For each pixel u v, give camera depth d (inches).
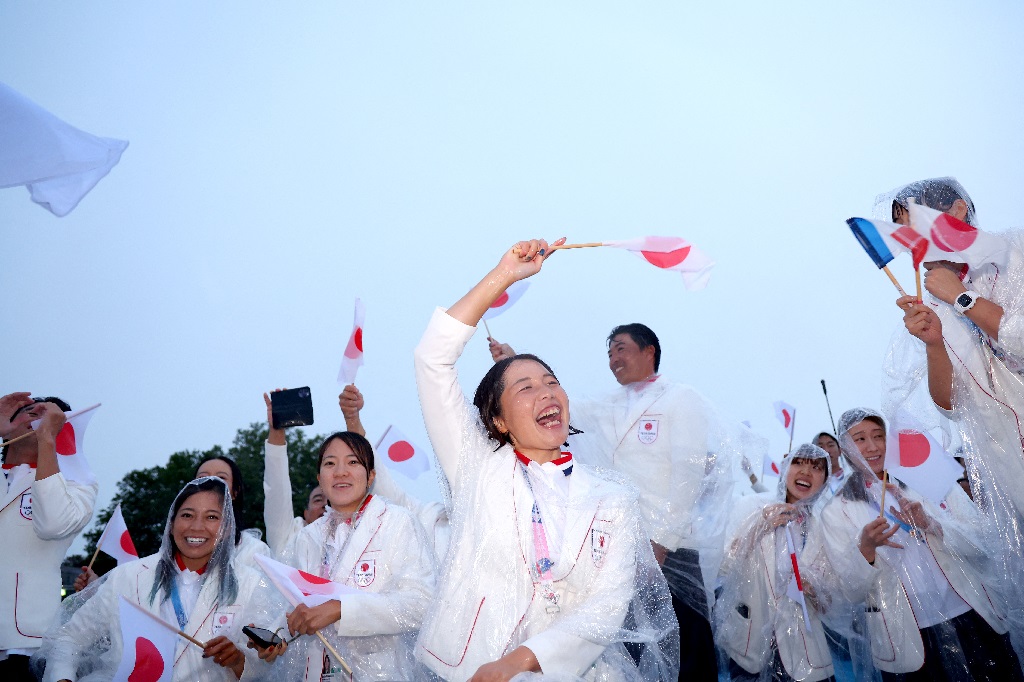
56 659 177.6
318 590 159.5
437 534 210.1
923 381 207.5
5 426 203.5
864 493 227.6
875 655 215.8
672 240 141.3
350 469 189.0
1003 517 172.9
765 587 233.1
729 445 224.5
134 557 225.9
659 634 129.0
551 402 130.6
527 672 110.7
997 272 166.9
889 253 166.6
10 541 193.5
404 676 171.2
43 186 169.5
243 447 550.3
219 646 171.9
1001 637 205.5
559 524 125.1
